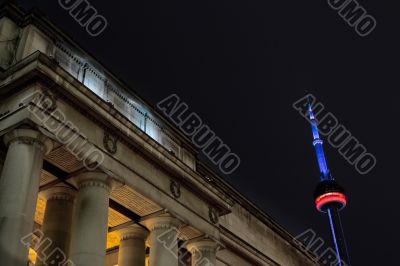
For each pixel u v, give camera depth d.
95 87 50.44
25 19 47.66
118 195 48.00
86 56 51.06
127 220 52.91
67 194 47.38
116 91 53.12
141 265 52.50
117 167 45.50
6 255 33.88
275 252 83.12
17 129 38.97
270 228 85.06
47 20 48.47
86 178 43.84
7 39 45.91
